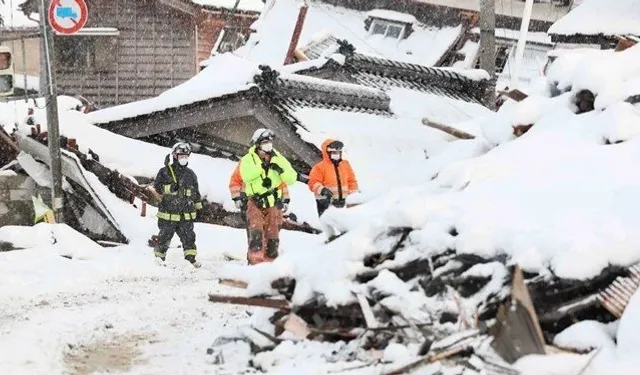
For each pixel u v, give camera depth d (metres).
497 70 96.88
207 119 51.84
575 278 15.11
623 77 21.84
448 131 25.41
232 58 57.94
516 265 14.26
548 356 14.09
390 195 20.38
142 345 19.11
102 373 16.73
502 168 19.39
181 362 17.48
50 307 23.11
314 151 50.00
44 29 38.72
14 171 43.81
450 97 62.06
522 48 71.00
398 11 95.25
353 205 24.14
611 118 19.77
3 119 52.44
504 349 14.13
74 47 93.69
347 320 16.62
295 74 54.59
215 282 28.58
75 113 51.03
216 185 47.88
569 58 24.62
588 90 21.77
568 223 16.25
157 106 52.22
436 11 93.94
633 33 66.31
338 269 17.06
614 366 13.80
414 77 62.25
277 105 51.69
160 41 95.31
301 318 17.03
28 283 26.83
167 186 33.59
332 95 53.75
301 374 15.31
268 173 31.12
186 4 94.00
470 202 17.69
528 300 13.90
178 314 22.69
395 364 14.68
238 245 39.56
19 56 87.50
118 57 94.94
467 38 92.88
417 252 16.88
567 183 17.92
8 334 19.31
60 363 17.25
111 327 20.83
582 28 70.19
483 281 15.76
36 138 44.06
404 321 15.65
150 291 26.25
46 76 39.19
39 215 38.59
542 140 20.50
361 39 93.69
